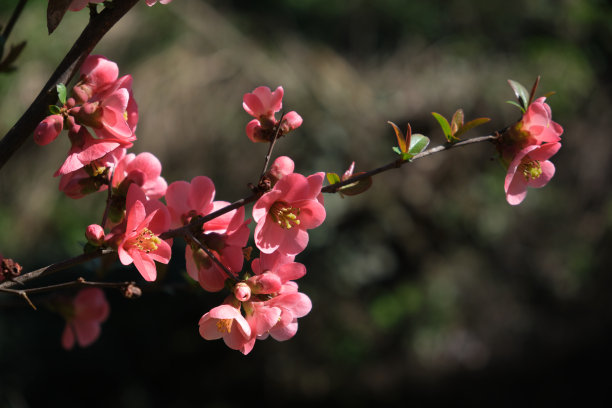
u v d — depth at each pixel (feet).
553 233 25.17
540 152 4.59
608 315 23.80
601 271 24.71
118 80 4.08
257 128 4.64
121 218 4.48
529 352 23.11
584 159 25.64
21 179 20.72
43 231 20.52
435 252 24.20
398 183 23.61
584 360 23.08
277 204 4.10
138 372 20.51
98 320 6.07
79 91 3.92
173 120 21.31
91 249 3.86
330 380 21.75
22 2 5.26
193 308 20.75
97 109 3.91
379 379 22.06
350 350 22.17
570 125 25.85
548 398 22.33
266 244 4.08
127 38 22.13
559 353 23.11
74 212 20.84
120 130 3.95
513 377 22.75
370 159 23.27
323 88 23.39
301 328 22.31
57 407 18.34
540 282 24.50
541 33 27.30
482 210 24.38
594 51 27.73
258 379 21.62
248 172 21.91
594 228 25.25
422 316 23.20
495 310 23.77
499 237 24.72
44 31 21.45
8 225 20.21
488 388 22.49
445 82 24.82
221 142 21.77
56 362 18.75
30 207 20.38
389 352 22.76
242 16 24.45
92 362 19.35
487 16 27.12
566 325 23.75
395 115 24.14
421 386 22.17
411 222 23.91
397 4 26.81
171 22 22.57
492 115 24.64
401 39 26.73
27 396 17.83
